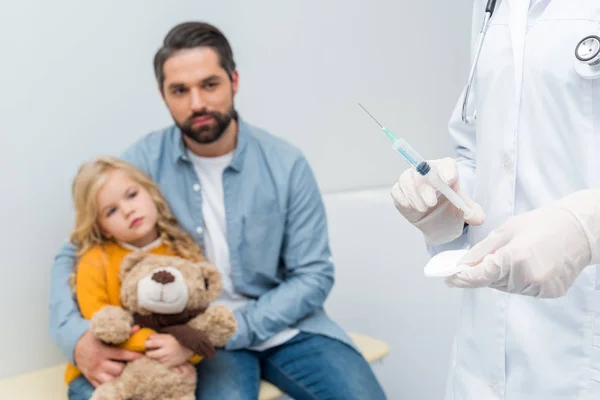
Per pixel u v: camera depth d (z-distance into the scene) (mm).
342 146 2193
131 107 1767
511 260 700
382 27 2217
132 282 1426
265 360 1620
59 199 1671
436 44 2348
